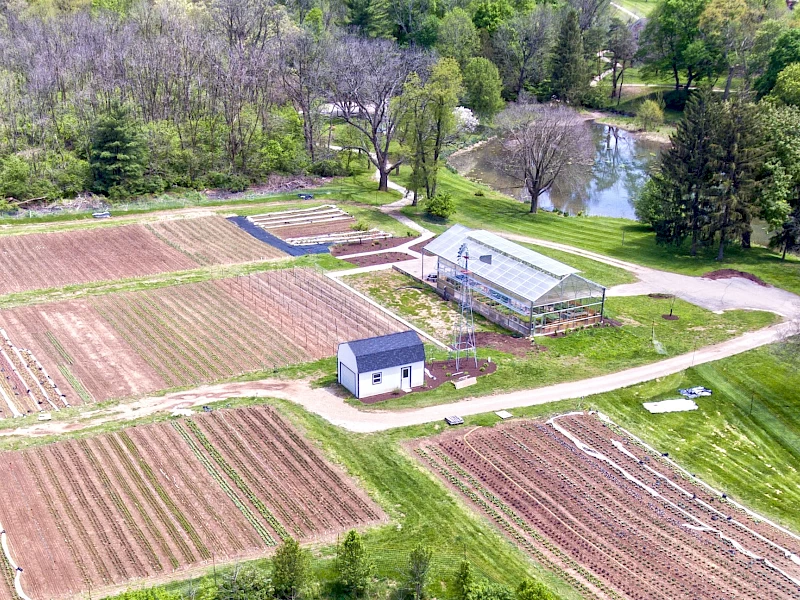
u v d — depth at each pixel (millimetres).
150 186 113375
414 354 66938
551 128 112125
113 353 72188
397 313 81688
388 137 118812
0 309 79812
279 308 81562
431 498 53844
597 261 95750
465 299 83250
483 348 74500
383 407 64438
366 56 130250
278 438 59938
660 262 95625
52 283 86250
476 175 136750
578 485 55812
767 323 79500
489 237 87625
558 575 47344
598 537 50875
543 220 111000
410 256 96250
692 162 94750
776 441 61781
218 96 130750
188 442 59188
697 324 79625
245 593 42438
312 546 48812
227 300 83062
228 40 145000
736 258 96312
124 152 112062
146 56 131000
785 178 94188
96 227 102125
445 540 49844
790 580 47531
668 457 59469
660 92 171500
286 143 127375
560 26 173500
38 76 121938
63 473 55281
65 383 67062
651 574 47719
